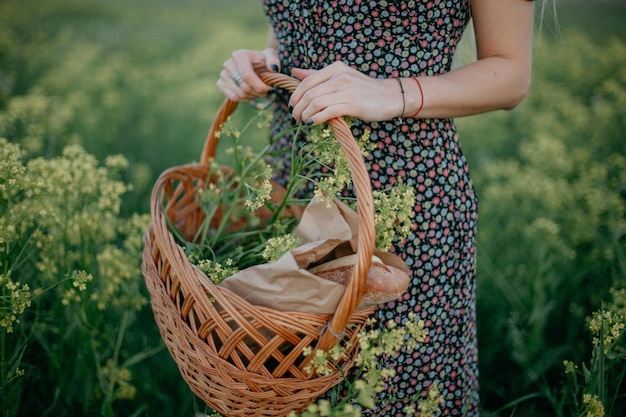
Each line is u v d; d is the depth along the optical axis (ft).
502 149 13.67
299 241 4.51
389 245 4.40
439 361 5.12
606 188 9.10
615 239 7.16
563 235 9.19
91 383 6.09
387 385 4.90
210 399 4.23
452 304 5.08
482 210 9.73
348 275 4.05
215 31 24.52
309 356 3.95
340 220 4.35
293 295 3.81
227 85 5.30
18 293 4.79
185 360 4.22
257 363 3.89
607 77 16.40
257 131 13.23
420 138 4.69
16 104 9.45
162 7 32.99
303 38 4.85
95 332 5.98
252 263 5.01
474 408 5.65
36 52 16.37
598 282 7.93
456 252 5.00
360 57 4.59
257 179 5.70
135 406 6.63
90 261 6.02
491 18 4.60
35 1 28.35
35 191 5.40
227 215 5.18
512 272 8.65
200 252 4.99
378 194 4.36
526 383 7.09
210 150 5.67
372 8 4.49
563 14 28.94
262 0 5.21
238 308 3.79
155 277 4.29
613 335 4.89
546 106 14.43
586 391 5.06
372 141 4.64
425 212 4.75
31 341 6.14
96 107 13.66
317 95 4.17
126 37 22.82
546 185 9.01
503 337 8.17
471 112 4.66
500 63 4.62
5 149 5.30
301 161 4.66
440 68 4.76
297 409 4.25
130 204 9.81
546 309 7.29
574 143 12.35
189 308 4.04
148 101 14.99
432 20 4.57
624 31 24.16
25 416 6.07
